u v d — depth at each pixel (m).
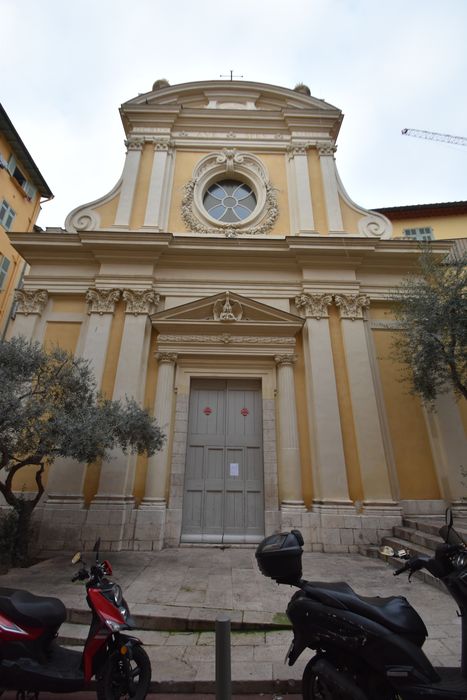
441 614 4.42
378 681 2.49
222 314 9.48
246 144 12.21
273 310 9.62
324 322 9.67
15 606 3.08
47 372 7.01
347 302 9.90
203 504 8.55
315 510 8.07
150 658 3.66
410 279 8.84
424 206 14.96
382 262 10.37
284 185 11.73
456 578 2.70
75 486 8.02
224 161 11.80
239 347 9.49
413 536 7.01
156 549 7.63
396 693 2.51
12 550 6.54
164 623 4.33
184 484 8.66
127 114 12.38
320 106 12.90
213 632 4.26
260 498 8.63
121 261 10.10
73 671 3.10
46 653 3.28
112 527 7.64
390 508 7.96
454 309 7.28
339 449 8.47
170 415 8.94
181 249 10.09
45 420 6.30
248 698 3.14
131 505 7.98
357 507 8.16
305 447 8.79
